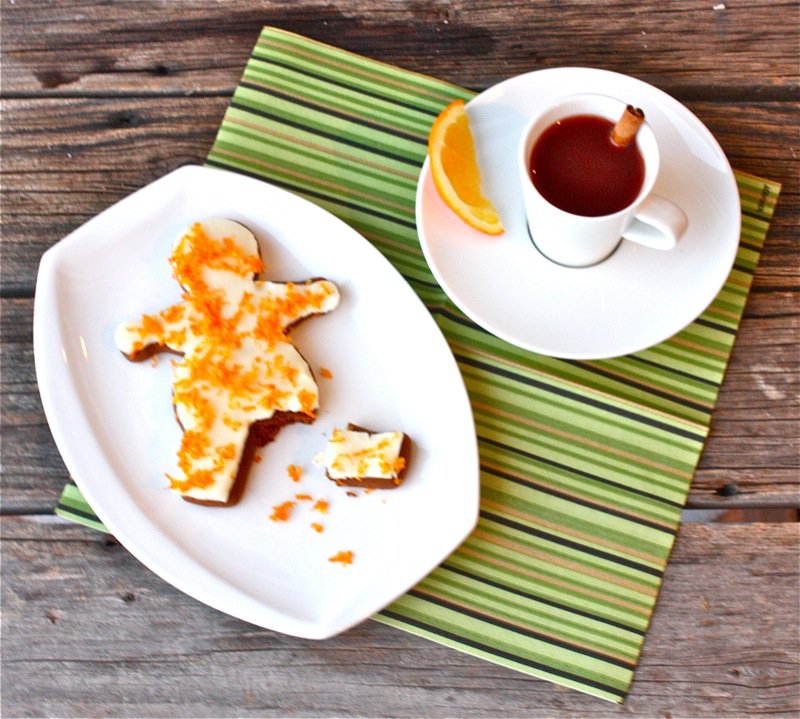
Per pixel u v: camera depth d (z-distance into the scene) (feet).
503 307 2.38
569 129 2.29
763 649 2.39
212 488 2.36
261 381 2.39
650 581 2.38
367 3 2.58
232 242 2.44
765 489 2.42
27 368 2.50
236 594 2.34
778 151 2.51
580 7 2.58
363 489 2.39
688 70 2.55
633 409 2.42
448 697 2.41
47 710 2.42
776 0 2.56
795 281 2.47
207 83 2.58
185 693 2.42
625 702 2.39
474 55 2.57
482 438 2.43
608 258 2.41
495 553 2.40
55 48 2.60
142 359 2.43
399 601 2.39
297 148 2.53
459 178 2.40
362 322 2.43
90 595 2.44
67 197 2.56
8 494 2.47
